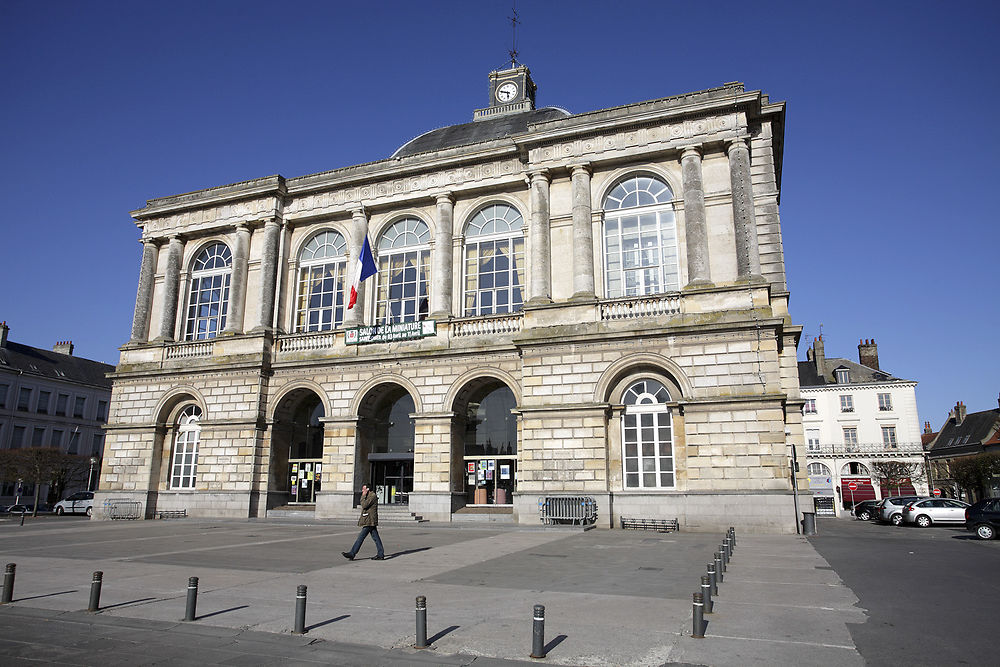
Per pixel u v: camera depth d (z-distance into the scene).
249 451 30.73
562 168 28.48
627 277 27.55
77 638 8.48
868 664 7.21
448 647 7.92
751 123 28.00
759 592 11.22
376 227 32.69
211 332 34.38
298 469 31.88
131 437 33.38
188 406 33.28
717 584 11.45
